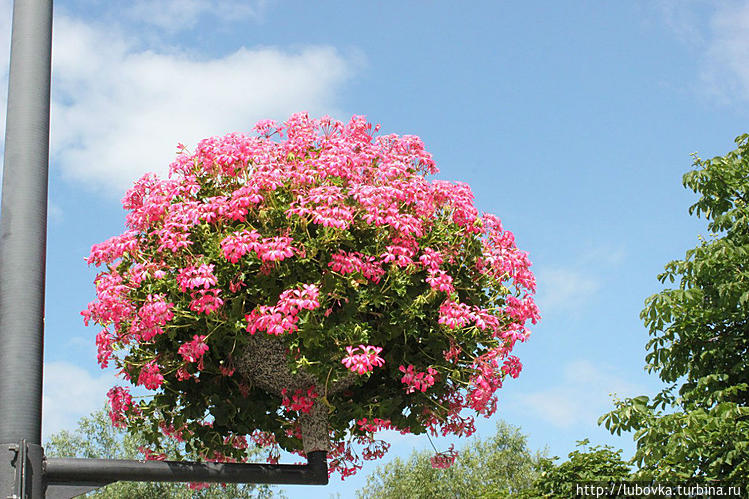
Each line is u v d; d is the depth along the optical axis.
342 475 5.92
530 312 5.41
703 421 7.49
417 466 22.61
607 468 9.30
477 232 5.35
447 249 5.27
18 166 3.81
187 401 5.21
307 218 4.91
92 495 16.34
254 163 5.18
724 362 8.70
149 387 4.91
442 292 5.09
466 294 5.38
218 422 5.18
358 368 4.60
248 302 4.94
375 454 5.98
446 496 21.80
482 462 22.95
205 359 5.06
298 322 4.70
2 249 3.69
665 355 8.79
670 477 7.65
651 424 7.57
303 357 4.67
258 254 4.69
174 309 4.67
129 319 4.93
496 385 5.43
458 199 5.30
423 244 5.23
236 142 5.29
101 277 5.03
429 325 5.13
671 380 8.98
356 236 5.07
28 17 4.07
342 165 5.06
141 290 4.88
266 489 17.95
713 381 8.46
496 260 5.32
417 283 5.02
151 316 4.60
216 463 4.55
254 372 5.09
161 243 4.86
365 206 4.88
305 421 5.09
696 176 9.19
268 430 5.50
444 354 5.13
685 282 8.94
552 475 9.73
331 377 4.84
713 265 8.44
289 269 4.82
